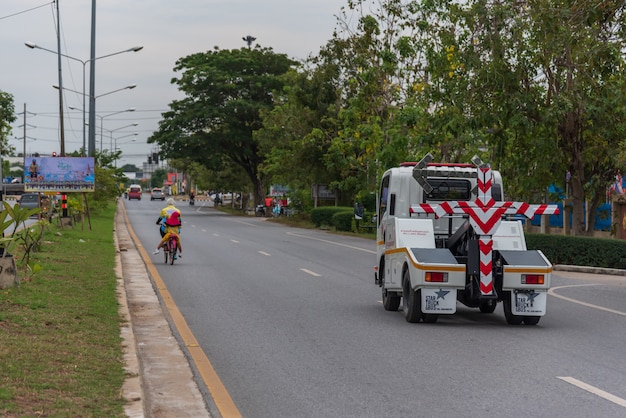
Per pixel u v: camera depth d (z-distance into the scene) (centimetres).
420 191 1820
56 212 5359
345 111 5300
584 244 3020
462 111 3400
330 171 6994
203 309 1778
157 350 1280
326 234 5419
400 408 934
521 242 1631
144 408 873
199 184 13900
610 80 3180
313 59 6988
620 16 2820
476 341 1405
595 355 1273
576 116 3369
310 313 1739
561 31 2977
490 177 1603
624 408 934
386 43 5022
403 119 4344
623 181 4147
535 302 1588
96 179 6631
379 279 1903
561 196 4038
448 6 3534
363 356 1256
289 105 7375
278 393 1010
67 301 1614
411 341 1399
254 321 1614
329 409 932
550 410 924
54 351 1121
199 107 9412
